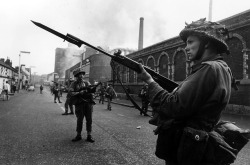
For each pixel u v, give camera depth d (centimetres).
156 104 140
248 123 1004
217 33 139
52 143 596
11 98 2747
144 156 500
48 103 2022
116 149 553
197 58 145
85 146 573
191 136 130
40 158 475
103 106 1920
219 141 136
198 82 127
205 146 129
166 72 2341
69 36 174
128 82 3284
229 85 133
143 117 1198
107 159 476
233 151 139
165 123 139
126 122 1003
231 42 1520
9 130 756
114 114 1320
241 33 1437
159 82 167
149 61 2745
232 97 1460
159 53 2484
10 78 5325
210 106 127
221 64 135
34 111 1352
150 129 833
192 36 145
